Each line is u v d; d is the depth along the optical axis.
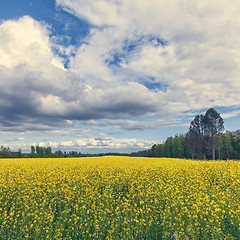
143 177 14.64
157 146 107.75
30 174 16.61
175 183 13.02
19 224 8.05
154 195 10.49
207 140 62.50
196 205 8.04
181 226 7.18
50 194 11.51
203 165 19.86
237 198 9.39
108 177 14.73
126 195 11.50
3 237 7.43
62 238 7.51
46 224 8.07
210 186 12.27
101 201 10.41
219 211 7.67
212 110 61.81
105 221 8.18
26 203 9.94
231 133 82.69
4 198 11.20
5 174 16.58
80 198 10.58
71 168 19.88
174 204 8.53
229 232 6.95
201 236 6.95
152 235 7.26
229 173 14.69
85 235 7.47
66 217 8.76
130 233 7.13
